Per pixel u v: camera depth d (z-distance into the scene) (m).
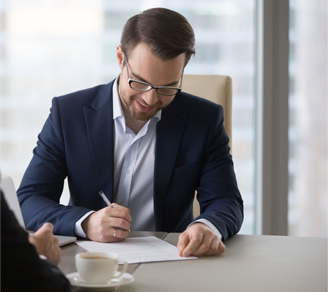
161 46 1.36
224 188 1.58
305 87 2.68
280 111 2.62
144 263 1.05
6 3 2.45
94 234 1.24
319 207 2.72
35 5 2.47
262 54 2.58
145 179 1.63
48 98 2.50
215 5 2.59
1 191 0.67
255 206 2.70
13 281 0.67
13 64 2.47
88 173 1.59
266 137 2.62
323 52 2.67
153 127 1.65
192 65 2.61
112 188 1.58
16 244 0.67
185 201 1.62
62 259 1.06
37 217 1.36
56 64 2.50
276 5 2.58
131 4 2.52
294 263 1.07
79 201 1.60
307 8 2.65
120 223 1.23
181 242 1.15
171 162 1.60
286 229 2.66
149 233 1.38
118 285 0.87
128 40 1.42
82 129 1.61
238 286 0.90
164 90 1.42
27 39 2.47
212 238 1.15
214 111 1.70
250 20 2.61
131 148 1.62
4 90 2.47
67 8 2.49
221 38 2.60
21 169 2.50
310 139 2.70
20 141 2.49
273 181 2.65
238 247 1.23
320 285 0.91
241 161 2.68
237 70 2.63
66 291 0.72
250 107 2.66
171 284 0.90
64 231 1.28
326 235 2.73
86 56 2.51
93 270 0.85
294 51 2.66
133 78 1.42
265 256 1.14
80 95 1.68
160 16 1.39
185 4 2.57
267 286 0.90
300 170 2.71
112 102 1.63
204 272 0.99
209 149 1.65
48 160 1.59
